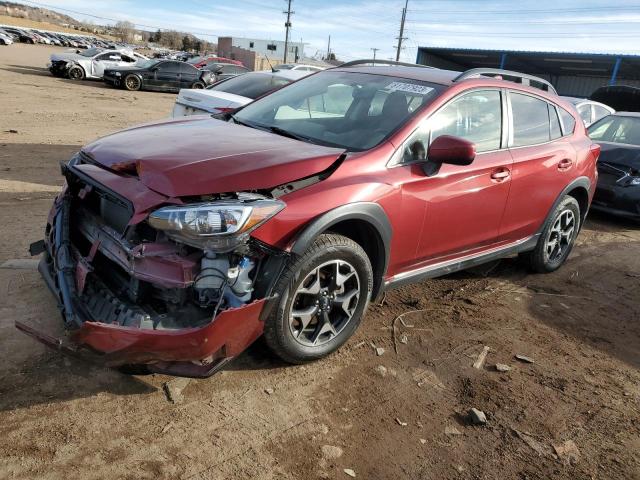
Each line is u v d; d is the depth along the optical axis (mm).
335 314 3441
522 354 3811
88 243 3137
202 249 2609
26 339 3250
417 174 3537
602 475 2744
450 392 3287
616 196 7410
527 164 4434
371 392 3191
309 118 4020
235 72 26500
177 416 2799
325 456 2660
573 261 5953
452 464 2713
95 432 2623
